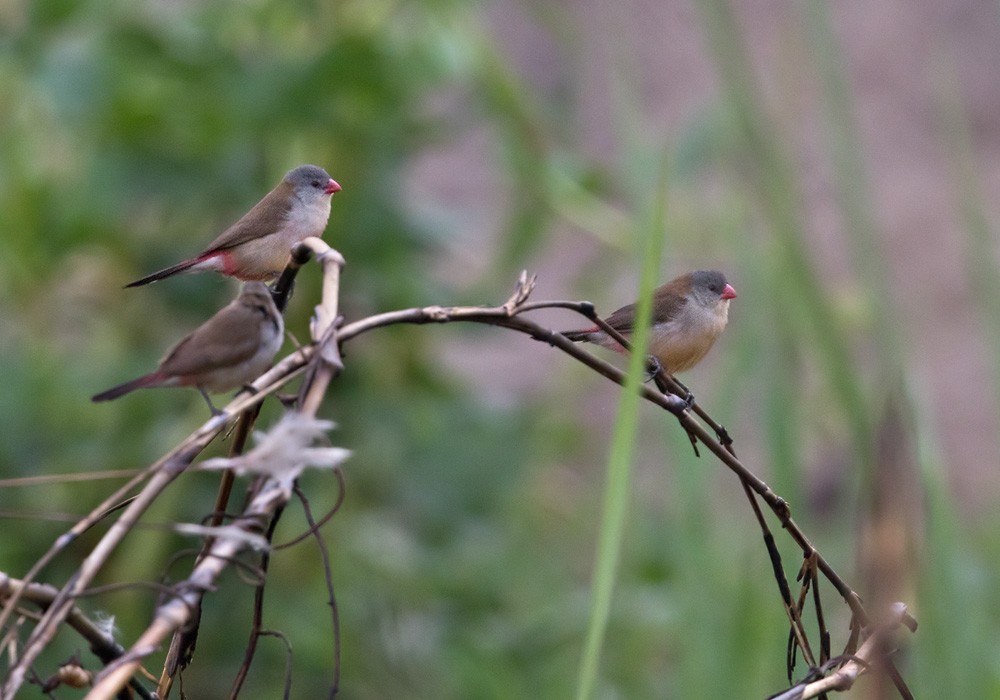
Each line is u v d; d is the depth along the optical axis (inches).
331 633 436.8
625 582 436.5
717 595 249.0
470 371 730.8
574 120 580.4
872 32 891.4
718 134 237.9
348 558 456.4
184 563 440.1
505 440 491.8
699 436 226.2
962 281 746.2
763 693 249.6
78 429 458.0
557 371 584.4
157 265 480.1
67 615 185.0
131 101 456.4
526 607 479.8
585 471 593.9
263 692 437.4
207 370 241.1
